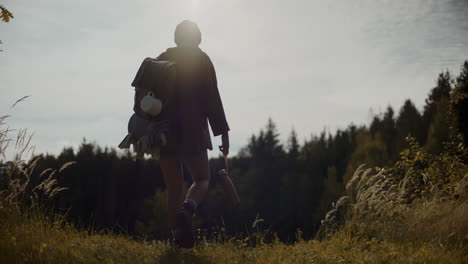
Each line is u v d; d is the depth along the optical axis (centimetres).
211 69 328
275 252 369
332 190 4244
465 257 351
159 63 310
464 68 2073
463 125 1040
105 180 5753
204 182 323
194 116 312
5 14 407
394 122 5181
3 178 370
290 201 5112
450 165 767
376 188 520
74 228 377
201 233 371
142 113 311
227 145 333
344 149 5684
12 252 254
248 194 5566
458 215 465
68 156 5584
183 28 334
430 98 4822
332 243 429
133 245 351
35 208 366
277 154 6156
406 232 466
